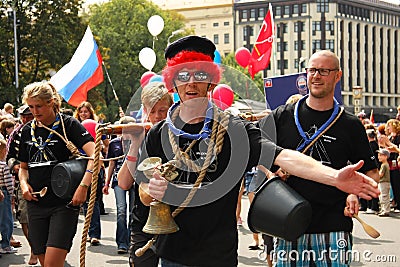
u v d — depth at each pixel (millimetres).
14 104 39594
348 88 102938
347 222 4324
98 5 60688
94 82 12219
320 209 4285
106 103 55031
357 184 2982
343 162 4395
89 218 3697
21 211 7559
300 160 3111
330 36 101750
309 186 4262
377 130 13812
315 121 4410
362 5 105562
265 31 13562
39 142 5145
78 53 12203
